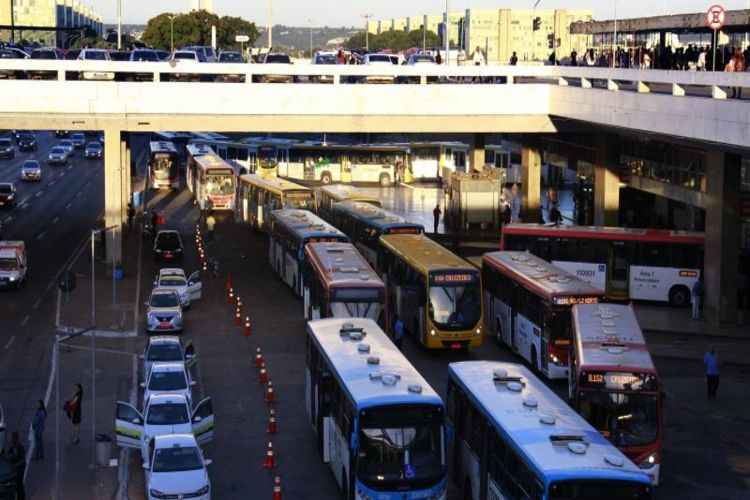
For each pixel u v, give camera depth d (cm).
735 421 3753
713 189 5134
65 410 3522
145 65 6022
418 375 3006
